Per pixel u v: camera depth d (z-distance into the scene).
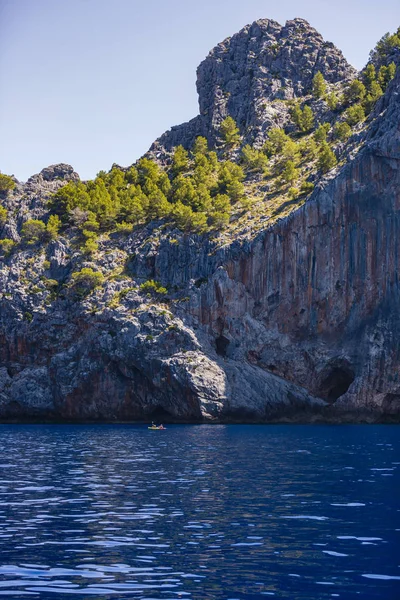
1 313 182.12
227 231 175.12
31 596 24.61
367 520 37.09
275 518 37.72
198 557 29.66
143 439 103.88
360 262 157.00
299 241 160.25
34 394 171.62
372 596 24.66
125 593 24.97
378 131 164.25
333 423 152.25
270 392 154.50
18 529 34.94
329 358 155.50
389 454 76.50
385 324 153.25
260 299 161.75
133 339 159.12
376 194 157.50
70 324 176.88
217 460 70.12
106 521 37.00
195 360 154.38
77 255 189.88
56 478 55.31
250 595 24.80
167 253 177.12
